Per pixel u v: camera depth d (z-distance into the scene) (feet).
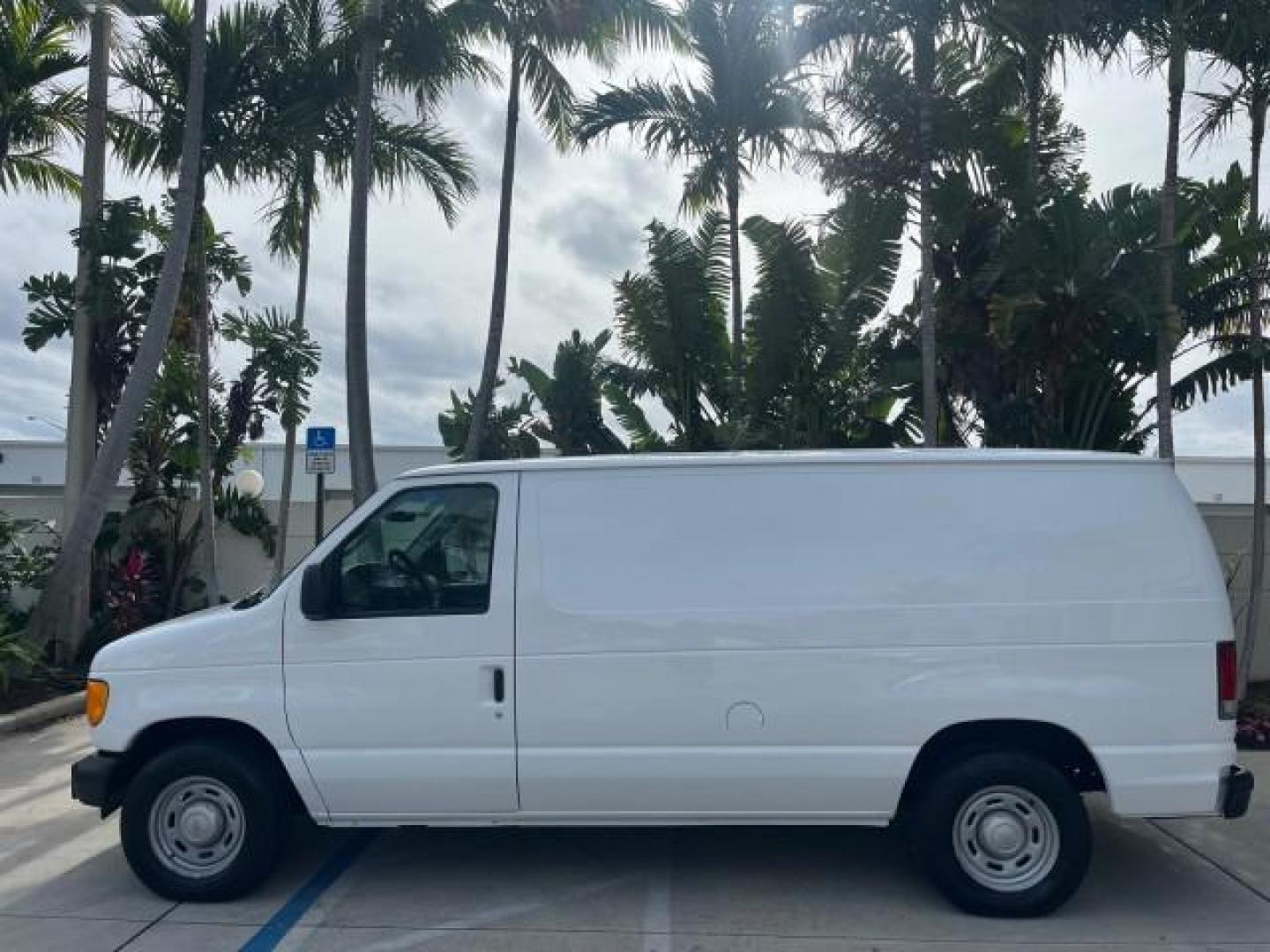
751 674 17.62
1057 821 17.46
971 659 17.56
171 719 18.16
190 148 38.45
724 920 17.54
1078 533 17.92
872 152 37.04
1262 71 33.81
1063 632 17.58
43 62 43.27
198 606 48.16
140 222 41.22
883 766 17.53
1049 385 36.78
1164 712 17.46
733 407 44.62
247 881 18.16
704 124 47.09
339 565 18.28
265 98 43.52
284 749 17.90
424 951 16.37
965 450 18.71
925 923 17.42
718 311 48.88
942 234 38.06
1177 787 17.31
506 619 17.88
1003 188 38.73
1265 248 33.96
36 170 47.37
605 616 17.79
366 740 17.88
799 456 18.37
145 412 46.11
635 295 48.16
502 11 44.78
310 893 18.72
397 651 17.92
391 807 17.97
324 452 48.24
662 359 47.42
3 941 16.66
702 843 21.40
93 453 42.96
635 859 20.49
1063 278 32.96
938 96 36.83
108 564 45.14
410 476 18.62
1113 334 36.29
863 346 44.47
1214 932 17.10
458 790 17.84
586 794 17.78
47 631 36.06
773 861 20.33
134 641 18.58
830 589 17.79
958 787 17.56
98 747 18.33
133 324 42.68
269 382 47.16
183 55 42.04
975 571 17.78
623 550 18.08
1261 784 25.50
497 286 46.01
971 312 39.75
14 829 22.43
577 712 17.70
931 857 17.62
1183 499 18.17
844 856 20.63
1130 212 33.42
